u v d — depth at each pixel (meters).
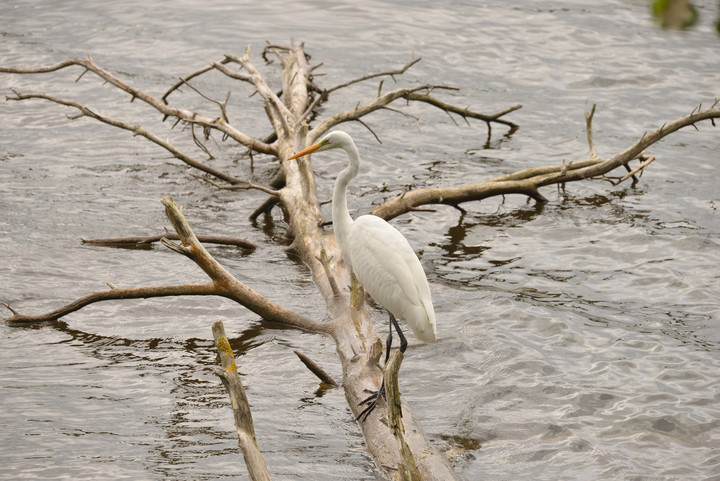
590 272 13.38
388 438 8.42
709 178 17.52
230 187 14.55
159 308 12.12
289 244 14.75
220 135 20.05
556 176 15.59
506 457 8.57
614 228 15.13
